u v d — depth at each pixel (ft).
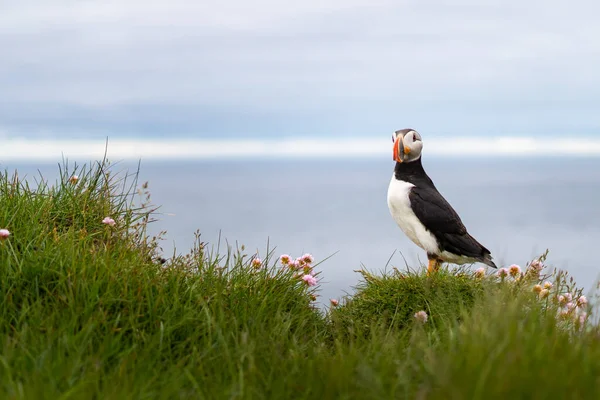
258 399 23.54
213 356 27.81
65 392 22.27
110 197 40.70
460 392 19.79
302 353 28.84
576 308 35.19
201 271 34.65
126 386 22.67
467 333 25.00
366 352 27.58
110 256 32.86
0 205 36.50
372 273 42.86
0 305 28.45
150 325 29.12
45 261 30.89
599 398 19.70
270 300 34.24
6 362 23.67
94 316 28.25
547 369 20.84
